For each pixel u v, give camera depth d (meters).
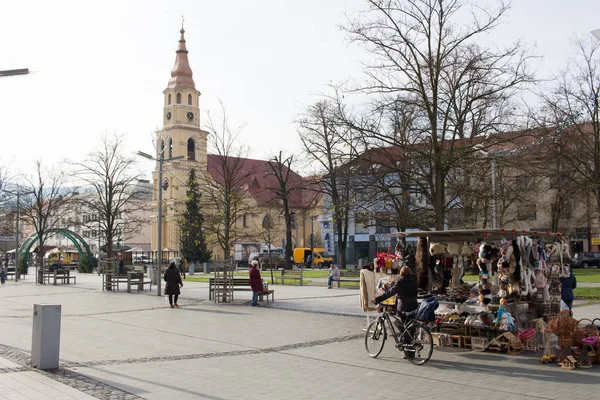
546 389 8.47
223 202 30.56
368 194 22.45
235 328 15.65
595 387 8.58
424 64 18.50
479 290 12.46
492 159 19.02
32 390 8.20
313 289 31.52
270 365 10.49
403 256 14.25
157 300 25.22
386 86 18.84
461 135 19.34
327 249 71.88
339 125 19.58
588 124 31.95
